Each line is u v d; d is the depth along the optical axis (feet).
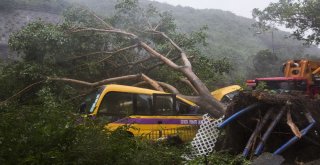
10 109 22.12
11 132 16.67
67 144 16.60
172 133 31.73
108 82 41.01
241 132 27.63
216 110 35.32
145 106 32.40
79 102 38.24
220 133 26.45
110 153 16.98
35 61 43.62
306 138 26.27
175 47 46.03
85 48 45.52
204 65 45.68
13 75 41.70
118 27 52.75
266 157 22.50
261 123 25.66
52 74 41.47
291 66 32.86
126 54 48.16
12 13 85.30
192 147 25.70
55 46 42.93
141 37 51.90
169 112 33.04
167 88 39.88
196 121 33.83
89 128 18.08
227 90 44.78
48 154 15.44
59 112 20.35
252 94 25.98
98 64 43.93
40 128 17.17
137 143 20.03
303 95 27.99
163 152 20.89
